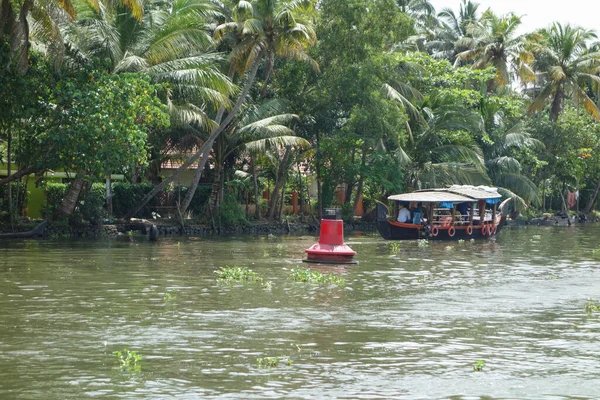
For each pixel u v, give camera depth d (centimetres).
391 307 1702
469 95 5997
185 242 3725
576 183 7719
